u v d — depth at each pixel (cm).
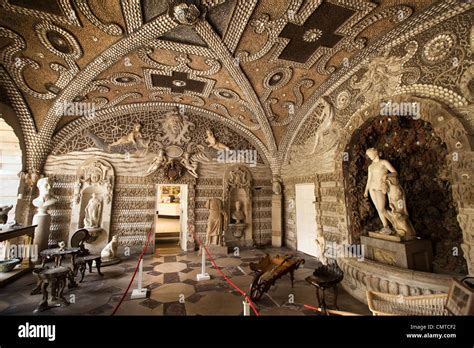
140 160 855
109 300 439
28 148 727
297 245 866
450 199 433
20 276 579
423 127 469
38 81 604
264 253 824
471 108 364
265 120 856
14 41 471
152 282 538
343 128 618
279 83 682
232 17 446
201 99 834
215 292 479
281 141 940
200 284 525
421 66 437
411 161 506
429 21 421
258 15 439
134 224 827
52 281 404
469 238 347
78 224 770
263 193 990
